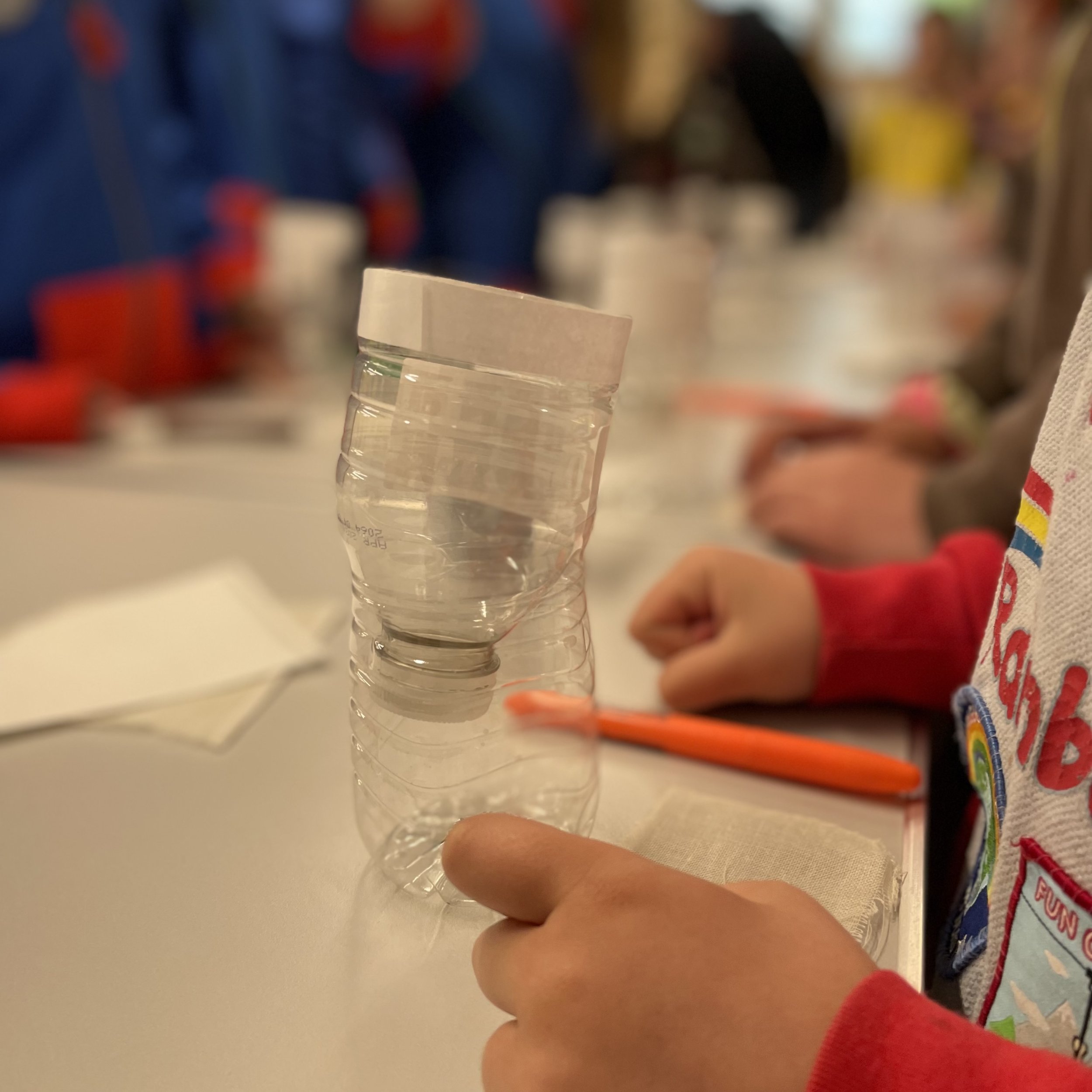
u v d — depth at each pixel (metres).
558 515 0.34
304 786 0.47
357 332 0.34
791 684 0.54
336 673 0.60
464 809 0.41
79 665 0.59
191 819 0.44
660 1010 0.28
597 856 0.31
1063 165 0.81
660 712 0.55
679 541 0.87
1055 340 0.83
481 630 0.35
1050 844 0.30
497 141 2.44
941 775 0.59
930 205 3.82
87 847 0.42
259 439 1.21
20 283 1.32
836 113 5.39
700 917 0.29
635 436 1.24
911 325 2.33
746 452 1.05
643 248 1.20
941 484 0.79
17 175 1.32
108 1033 0.32
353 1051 0.31
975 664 0.45
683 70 3.23
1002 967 0.32
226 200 1.61
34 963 0.35
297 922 0.37
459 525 0.33
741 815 0.44
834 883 0.39
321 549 0.82
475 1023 0.33
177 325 1.49
